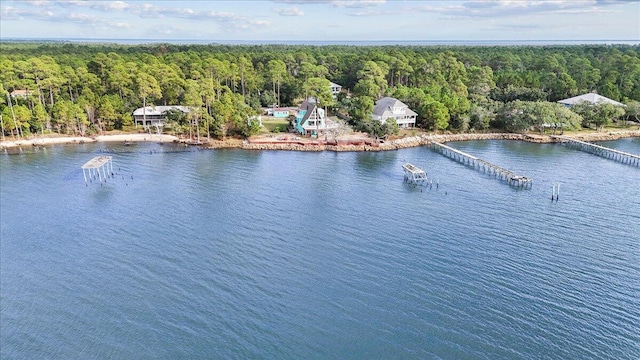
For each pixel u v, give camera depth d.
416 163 106.56
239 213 74.94
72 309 49.28
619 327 45.31
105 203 79.56
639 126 145.25
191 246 63.16
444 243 63.56
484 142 129.38
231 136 128.75
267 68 191.62
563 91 164.50
